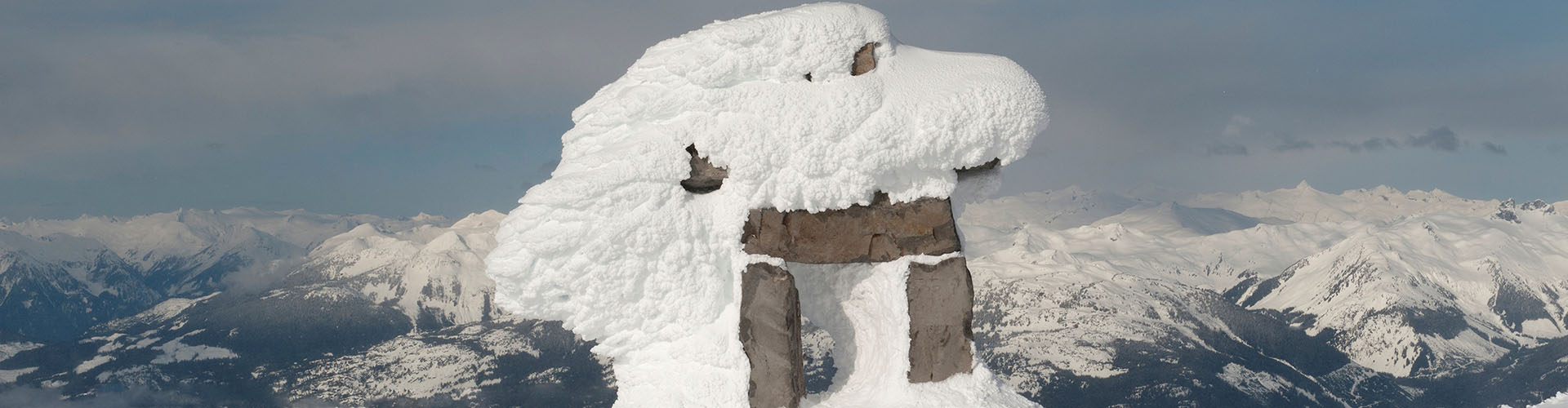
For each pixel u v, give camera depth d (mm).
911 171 9984
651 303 9766
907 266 10109
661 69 9625
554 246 9469
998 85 9750
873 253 10117
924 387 10227
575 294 9734
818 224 9914
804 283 11227
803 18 9523
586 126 9984
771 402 9758
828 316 11141
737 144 9445
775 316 9711
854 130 9531
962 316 10203
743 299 9703
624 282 9648
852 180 9617
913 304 10148
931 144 9625
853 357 10945
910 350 10195
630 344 10062
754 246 9703
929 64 9977
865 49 9766
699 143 9469
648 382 10070
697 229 9656
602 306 9734
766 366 9750
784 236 9797
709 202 9781
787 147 9516
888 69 9836
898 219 10094
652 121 9656
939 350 10242
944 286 10141
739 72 9523
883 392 10383
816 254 9938
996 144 9836
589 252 9508
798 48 9484
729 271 9859
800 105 9508
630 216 9492
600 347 10094
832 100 9539
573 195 9398
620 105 9664
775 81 9609
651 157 9453
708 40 9531
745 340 9742
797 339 9906
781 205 9625
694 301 9758
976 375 10328
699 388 9812
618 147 9641
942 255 10164
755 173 9500
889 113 9570
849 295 10984
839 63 9562
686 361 9906
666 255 9641
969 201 10883
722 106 9500
